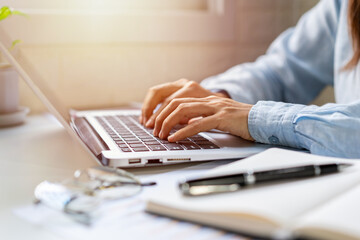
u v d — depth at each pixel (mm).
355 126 632
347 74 1015
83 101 1186
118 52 1216
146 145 625
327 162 489
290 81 1132
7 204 464
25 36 1092
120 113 934
